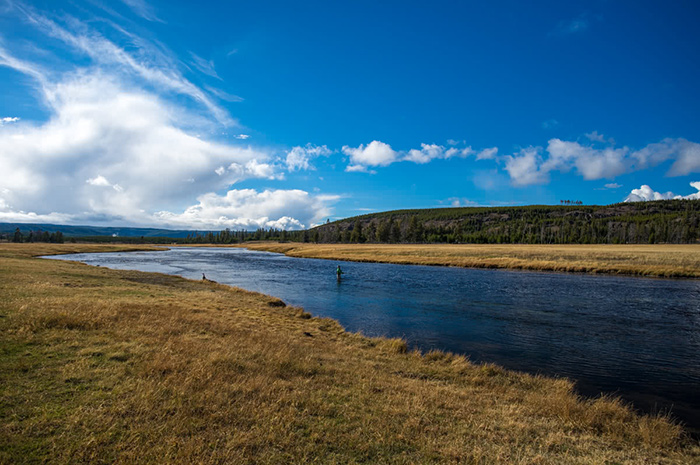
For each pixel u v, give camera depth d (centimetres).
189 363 888
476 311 2267
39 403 623
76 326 1126
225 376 823
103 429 559
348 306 2430
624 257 5631
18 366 762
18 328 1028
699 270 4309
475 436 659
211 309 1808
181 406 645
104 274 3095
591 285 3481
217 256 9150
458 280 3906
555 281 3812
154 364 833
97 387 704
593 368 1292
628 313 2209
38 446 502
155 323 1282
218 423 607
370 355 1280
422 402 801
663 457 653
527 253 6862
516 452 609
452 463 550
